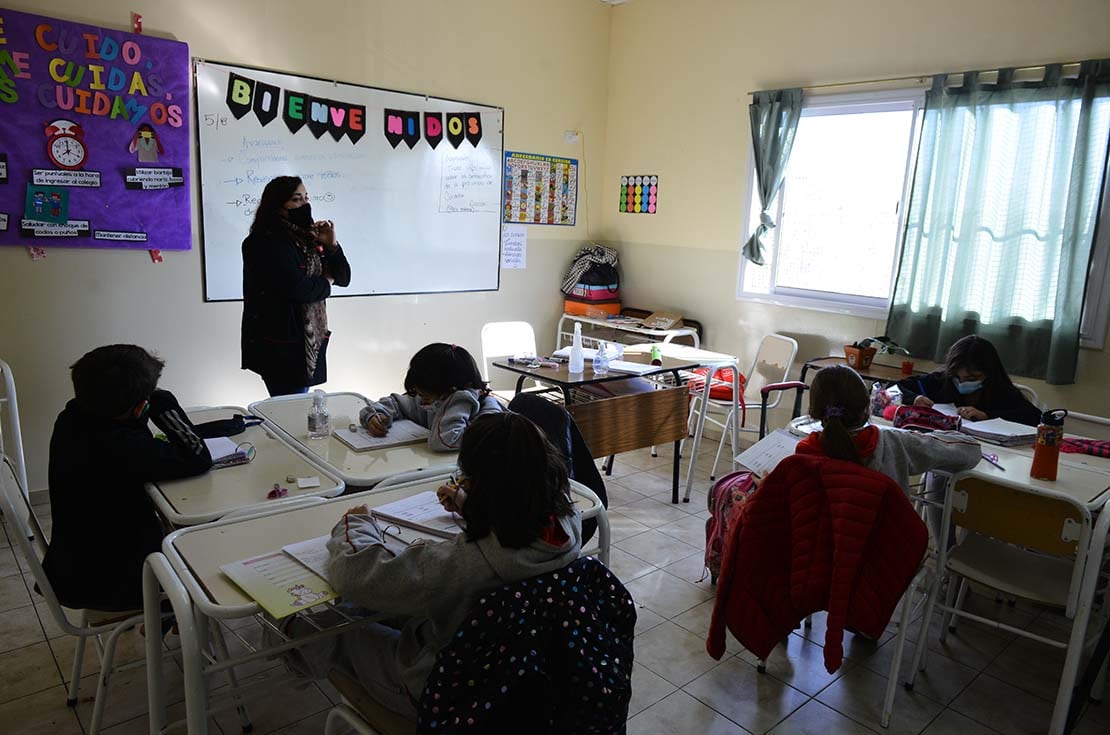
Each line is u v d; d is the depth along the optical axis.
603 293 5.38
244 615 1.33
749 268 4.81
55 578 1.77
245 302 3.08
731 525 2.48
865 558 2.05
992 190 3.68
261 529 1.66
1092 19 3.35
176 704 2.12
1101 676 2.32
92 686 2.22
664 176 5.16
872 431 2.17
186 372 3.82
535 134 5.06
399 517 1.67
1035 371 3.62
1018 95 3.55
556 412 2.33
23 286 3.31
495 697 1.20
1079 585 2.01
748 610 2.21
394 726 1.42
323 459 2.15
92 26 3.29
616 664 1.30
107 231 3.46
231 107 3.74
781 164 4.45
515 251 5.11
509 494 1.27
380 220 4.38
